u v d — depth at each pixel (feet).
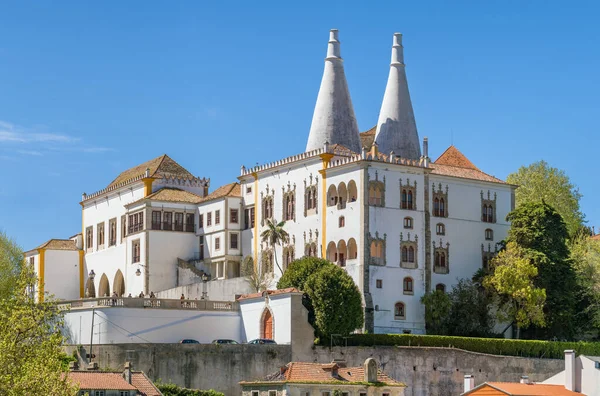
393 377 404.36
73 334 409.08
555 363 437.99
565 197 608.60
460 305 457.27
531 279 456.04
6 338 236.84
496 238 488.02
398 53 518.37
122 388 311.47
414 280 453.17
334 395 336.90
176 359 378.73
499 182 493.36
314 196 468.34
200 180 559.38
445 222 470.80
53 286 585.63
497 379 423.23
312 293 408.67
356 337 411.75
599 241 518.78
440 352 414.21
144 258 522.47
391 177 452.35
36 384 230.89
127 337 398.62
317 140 506.07
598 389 335.67
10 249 474.49
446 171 477.77
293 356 395.34
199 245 533.14
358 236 441.68
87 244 592.60
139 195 547.49
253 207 508.53
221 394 357.41
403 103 513.04
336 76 512.63
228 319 422.41
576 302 470.80
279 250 484.74
